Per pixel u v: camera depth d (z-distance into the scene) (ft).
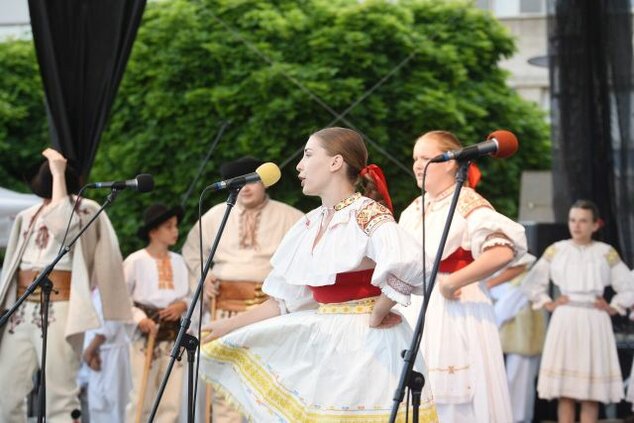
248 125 51.98
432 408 18.80
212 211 30.66
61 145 30.22
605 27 35.47
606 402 32.65
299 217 30.25
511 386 36.60
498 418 22.61
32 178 28.66
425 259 17.98
